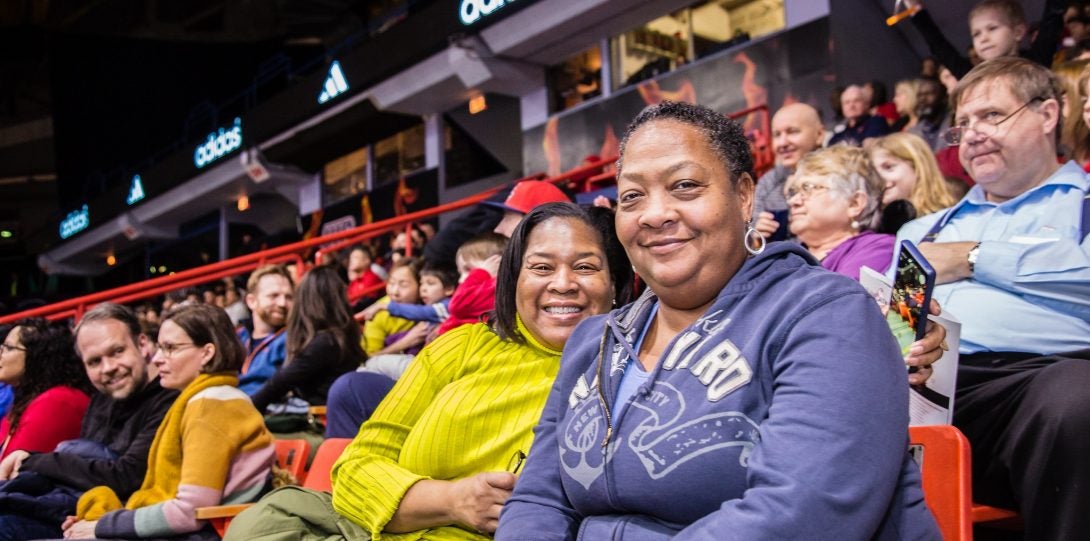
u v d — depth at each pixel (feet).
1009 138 7.16
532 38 30.99
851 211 8.54
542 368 6.31
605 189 20.75
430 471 6.22
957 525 4.69
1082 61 8.83
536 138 33.50
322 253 23.22
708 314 4.32
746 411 3.98
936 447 4.89
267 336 15.10
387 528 6.16
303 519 7.18
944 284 7.07
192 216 53.21
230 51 56.18
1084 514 5.34
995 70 7.30
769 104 26.00
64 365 12.34
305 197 46.55
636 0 28.45
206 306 9.52
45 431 11.70
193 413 8.68
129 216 53.72
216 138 46.42
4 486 9.54
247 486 8.68
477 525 5.68
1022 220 7.11
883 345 3.85
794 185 8.82
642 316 4.75
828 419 3.65
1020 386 5.96
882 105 19.07
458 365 6.51
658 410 4.17
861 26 25.16
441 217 36.32
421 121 38.47
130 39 56.95
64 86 58.23
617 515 4.31
